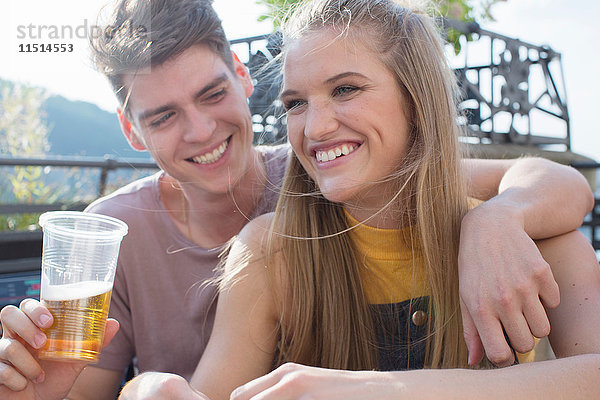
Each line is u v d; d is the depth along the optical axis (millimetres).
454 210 1200
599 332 960
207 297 1524
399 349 1242
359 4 1118
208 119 1450
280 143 1735
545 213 1085
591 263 1092
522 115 4480
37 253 2281
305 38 1097
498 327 890
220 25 1466
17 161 2326
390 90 1105
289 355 1240
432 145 1169
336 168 1108
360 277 1260
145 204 1611
